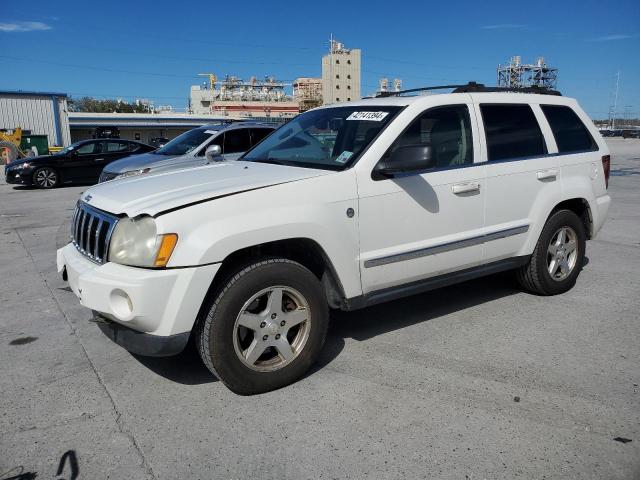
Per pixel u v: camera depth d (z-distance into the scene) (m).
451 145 4.30
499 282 5.67
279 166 4.01
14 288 5.73
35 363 3.92
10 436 3.02
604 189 5.54
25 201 13.37
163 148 10.96
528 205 4.77
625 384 3.51
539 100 5.07
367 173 3.76
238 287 3.25
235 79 100.19
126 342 3.26
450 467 2.71
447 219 4.19
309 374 3.70
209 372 3.76
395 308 4.96
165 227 3.08
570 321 4.60
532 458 2.77
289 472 2.70
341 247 3.62
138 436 3.01
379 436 2.98
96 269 3.26
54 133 37.66
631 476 2.63
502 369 3.73
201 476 2.68
